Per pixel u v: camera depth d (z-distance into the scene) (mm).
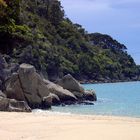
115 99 59594
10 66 49531
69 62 145500
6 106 31234
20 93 38812
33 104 38812
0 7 64312
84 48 171125
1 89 43531
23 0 131875
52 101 44188
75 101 47062
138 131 18125
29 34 89250
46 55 117938
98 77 171375
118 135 16844
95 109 41375
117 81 189625
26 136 16953
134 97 66125
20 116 25750
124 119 25938
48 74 118750
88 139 15891
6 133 17844
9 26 65125
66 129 19156
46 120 23453
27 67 39469
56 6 158250
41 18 147000
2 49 67000
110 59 196000
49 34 142375
